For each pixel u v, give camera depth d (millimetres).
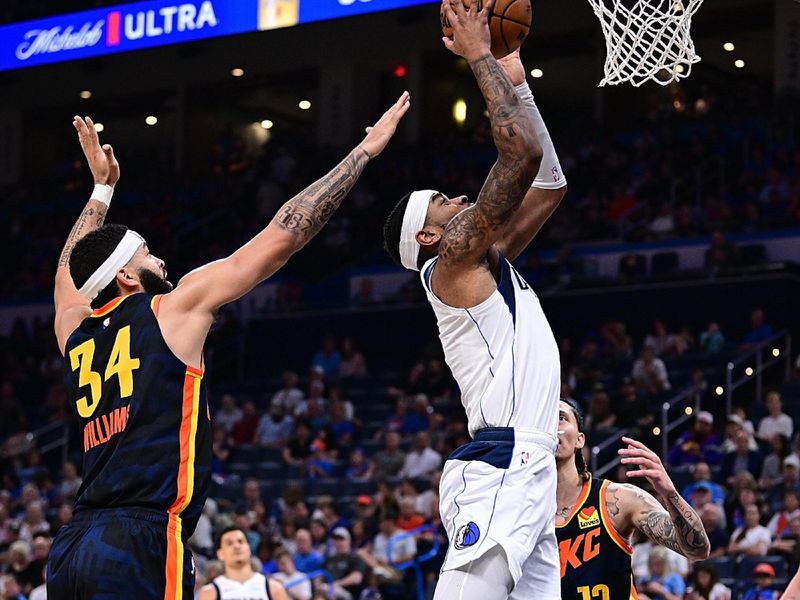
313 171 24750
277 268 4070
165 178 27016
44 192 27703
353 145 25234
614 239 20625
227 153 26797
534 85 25281
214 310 4039
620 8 5434
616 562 5273
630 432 14336
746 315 17812
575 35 23641
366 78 25656
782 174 20297
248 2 19938
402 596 11992
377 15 24797
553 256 20812
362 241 23328
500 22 4457
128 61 27359
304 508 14234
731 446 14031
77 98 28375
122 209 26438
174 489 3871
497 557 3938
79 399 4047
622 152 22266
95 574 3756
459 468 4086
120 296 4164
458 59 25141
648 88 23938
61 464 19953
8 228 26828
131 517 3830
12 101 28828
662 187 21141
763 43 23375
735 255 18531
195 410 3959
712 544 11688
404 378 19094
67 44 22062
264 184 24672
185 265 24359
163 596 3789
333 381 19578
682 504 5105
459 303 4145
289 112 27750
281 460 17453
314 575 12109
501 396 4086
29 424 20984
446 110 25656
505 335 4121
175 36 20750
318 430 17859
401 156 24266
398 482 14984
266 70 26469
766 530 11531
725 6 22500
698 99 24375
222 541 8859
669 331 18297
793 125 21016
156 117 28531
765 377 17141
